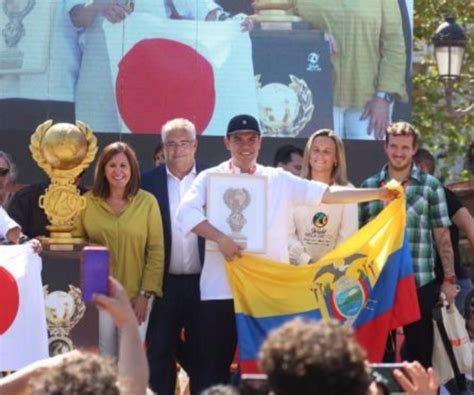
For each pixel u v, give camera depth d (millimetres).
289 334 5703
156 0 15914
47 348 11445
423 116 29094
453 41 20672
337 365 5613
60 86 15883
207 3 15953
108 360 5988
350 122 16109
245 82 15977
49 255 11633
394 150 12391
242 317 11594
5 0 15852
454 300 12766
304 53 16016
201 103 15945
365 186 12602
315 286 11742
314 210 12094
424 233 12453
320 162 12250
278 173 11812
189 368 12219
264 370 5703
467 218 12812
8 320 11336
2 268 11352
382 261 11867
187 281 12102
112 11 15891
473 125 29281
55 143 11703
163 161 13953
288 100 16016
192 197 11648
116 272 12031
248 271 11648
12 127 15859
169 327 12102
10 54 15852
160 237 12078
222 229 11648
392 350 12688
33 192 12453
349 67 16062
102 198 12078
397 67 16109
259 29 16016
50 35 15883
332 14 16031
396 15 16078
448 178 29312
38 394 5766
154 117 15914
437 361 12523
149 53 15914
